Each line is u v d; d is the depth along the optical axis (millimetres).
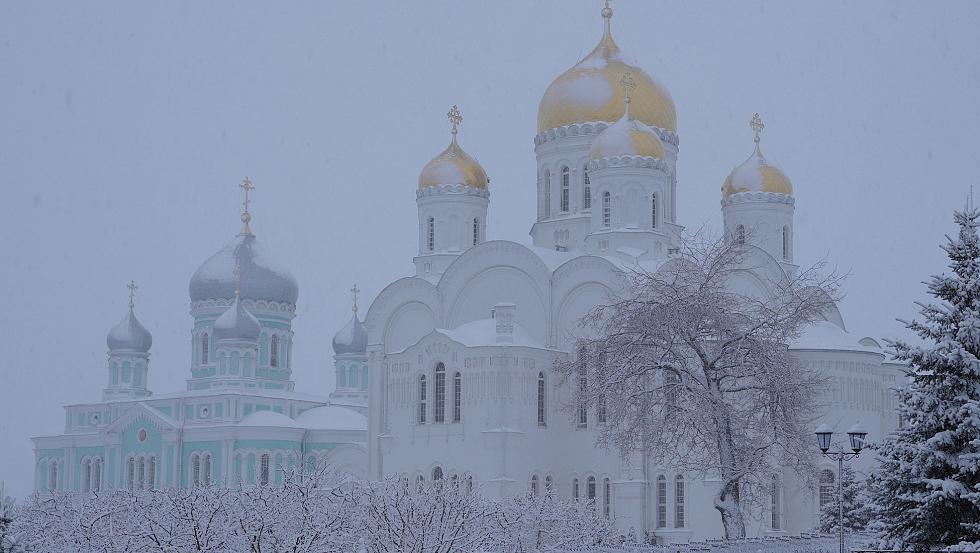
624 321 60969
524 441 81750
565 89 93750
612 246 85938
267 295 124750
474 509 47125
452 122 99875
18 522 44375
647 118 92938
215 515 39500
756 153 96062
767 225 93625
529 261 86625
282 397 118688
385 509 40219
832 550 48906
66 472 123000
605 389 60688
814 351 79875
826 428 43250
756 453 58688
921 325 38000
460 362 83438
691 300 59156
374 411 91438
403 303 92562
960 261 38312
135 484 114125
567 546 56000
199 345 124375
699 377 61062
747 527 76812
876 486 38531
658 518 79062
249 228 129125
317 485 42531
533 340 85062
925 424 37219
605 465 81562
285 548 37656
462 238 96438
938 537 37281
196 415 116062
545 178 94812
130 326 129875
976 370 36594
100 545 41125
